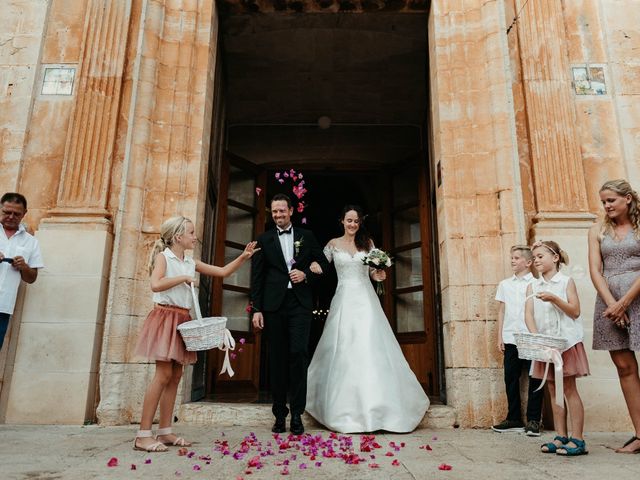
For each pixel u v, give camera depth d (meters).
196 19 5.61
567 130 5.17
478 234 4.95
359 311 4.37
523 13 5.54
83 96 5.21
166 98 5.30
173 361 3.30
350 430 3.86
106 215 4.87
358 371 4.08
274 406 3.87
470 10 5.53
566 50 5.44
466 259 4.92
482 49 5.40
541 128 5.18
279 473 2.49
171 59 5.42
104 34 5.41
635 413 3.25
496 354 4.61
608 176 5.26
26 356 4.51
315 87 8.52
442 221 5.19
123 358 4.55
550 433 4.11
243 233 7.88
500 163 5.01
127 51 5.41
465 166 5.14
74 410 4.39
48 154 5.28
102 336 4.71
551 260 3.44
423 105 8.81
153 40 5.36
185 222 3.42
